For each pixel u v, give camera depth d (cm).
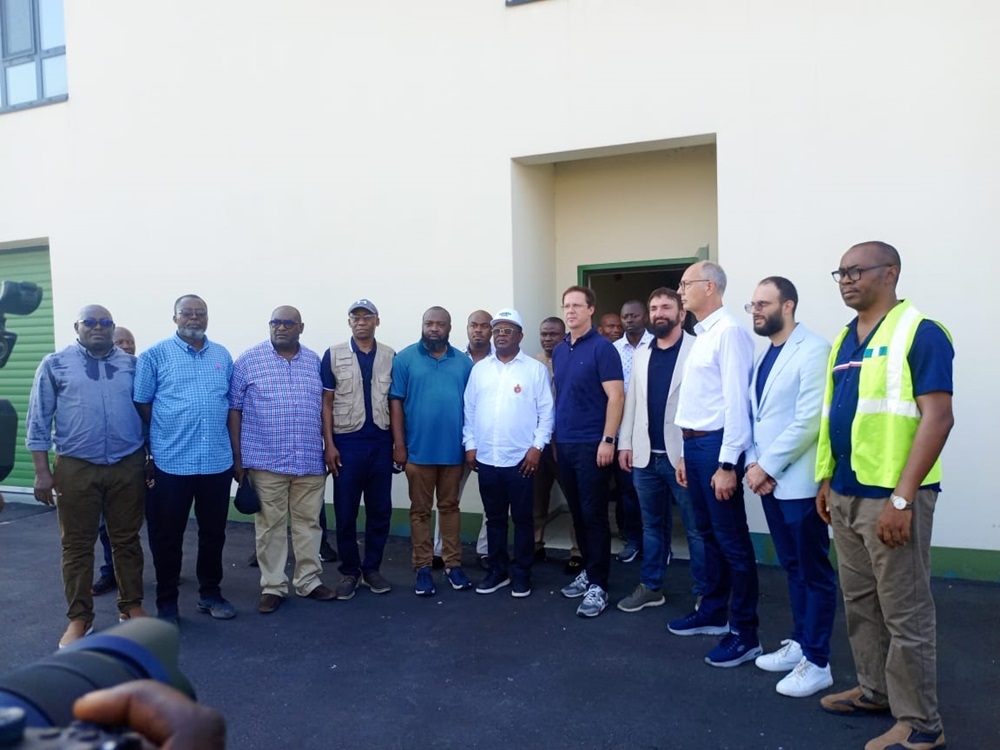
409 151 602
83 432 402
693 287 367
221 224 671
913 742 275
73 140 729
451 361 487
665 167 605
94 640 97
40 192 748
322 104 629
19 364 820
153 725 74
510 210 573
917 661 274
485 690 346
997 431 462
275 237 652
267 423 457
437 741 303
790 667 356
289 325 461
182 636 418
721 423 362
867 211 485
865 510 284
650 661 372
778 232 504
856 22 482
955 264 468
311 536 477
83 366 409
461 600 468
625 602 443
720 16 512
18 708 78
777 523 347
